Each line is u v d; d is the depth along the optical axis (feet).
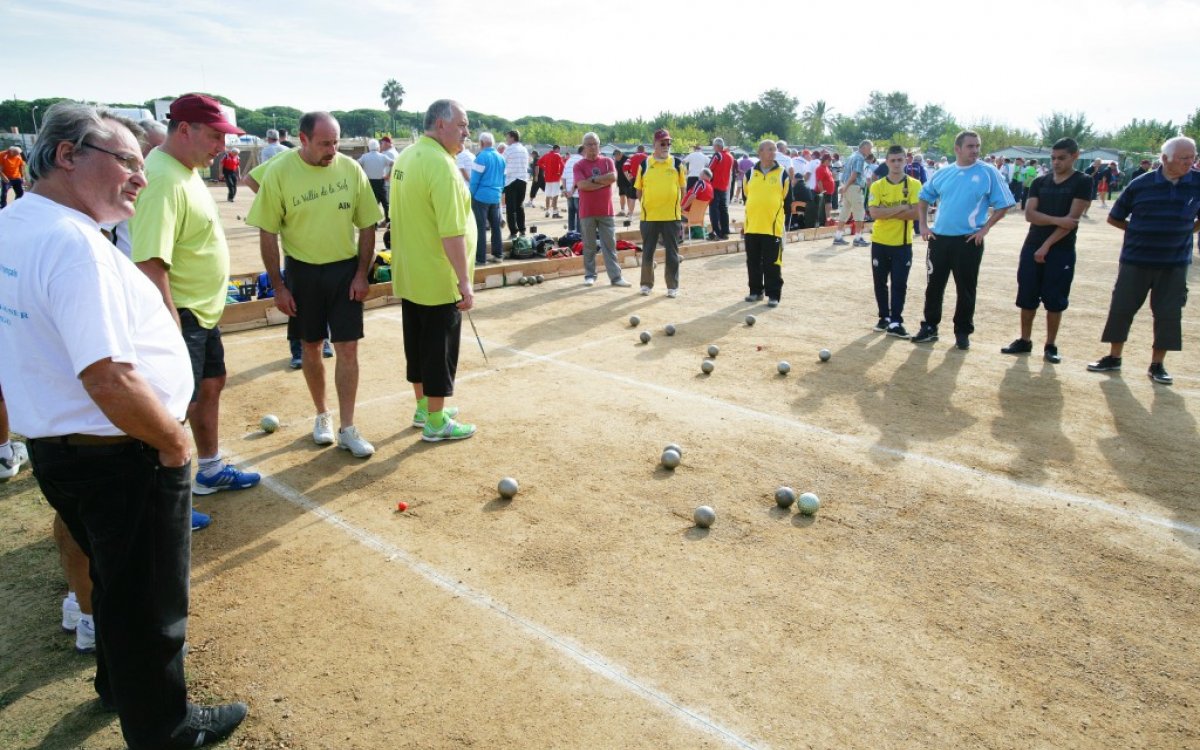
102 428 8.02
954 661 11.23
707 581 13.21
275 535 14.64
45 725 9.98
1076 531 15.11
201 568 13.51
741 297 37.35
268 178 16.53
